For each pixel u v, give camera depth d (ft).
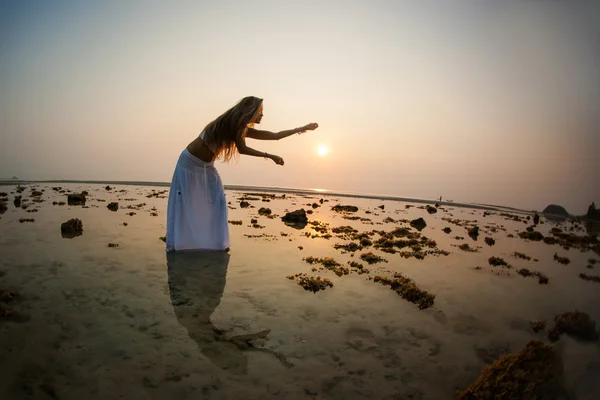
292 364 9.07
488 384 8.01
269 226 31.32
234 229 28.71
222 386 7.95
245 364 8.91
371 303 13.71
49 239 20.71
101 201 44.91
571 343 10.79
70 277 14.25
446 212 61.00
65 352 8.86
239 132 17.76
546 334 11.53
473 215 58.49
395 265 19.83
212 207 20.24
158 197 54.70
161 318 11.14
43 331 9.81
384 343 10.50
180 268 16.43
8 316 10.53
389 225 37.50
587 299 15.14
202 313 11.73
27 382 7.61
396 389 8.30
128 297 12.62
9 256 16.65
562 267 21.71
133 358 8.81
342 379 8.56
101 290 13.10
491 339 11.07
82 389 7.53
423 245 26.45
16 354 8.61
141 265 16.53
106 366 8.40
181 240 19.44
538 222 53.83
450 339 10.98
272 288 14.61
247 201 56.39
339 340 10.52
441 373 9.08
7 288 12.61
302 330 11.00
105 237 22.22
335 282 16.07
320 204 60.13
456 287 16.35
